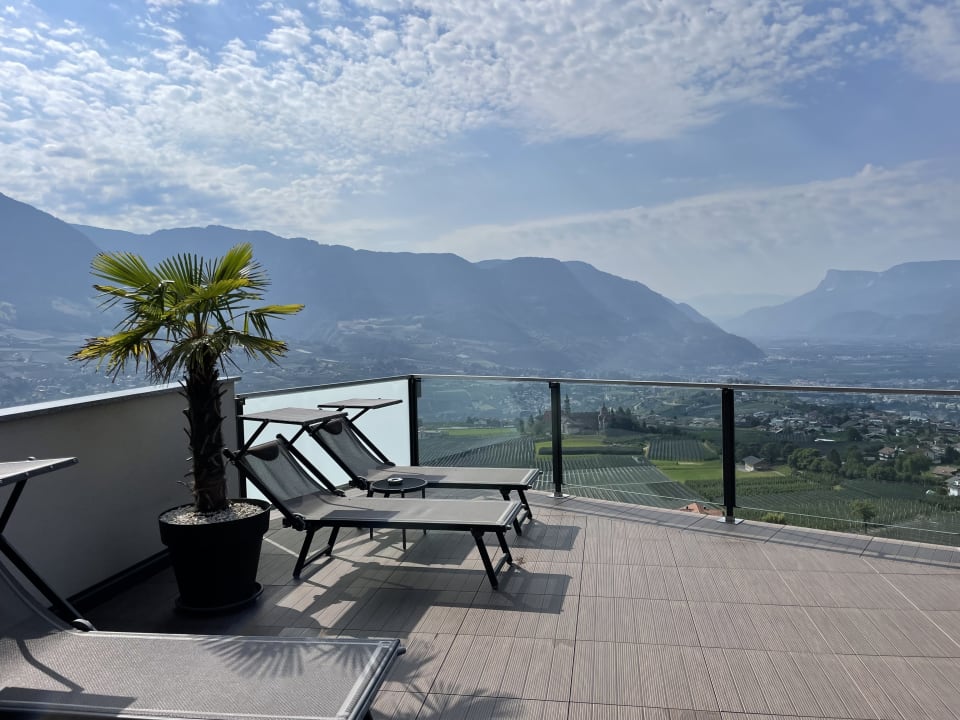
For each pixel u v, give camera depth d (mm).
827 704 2510
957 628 3135
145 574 3998
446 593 3656
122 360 3482
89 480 3631
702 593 3588
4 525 2455
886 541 4414
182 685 2010
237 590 3467
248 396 5137
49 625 2389
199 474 3561
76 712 1880
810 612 3332
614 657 2895
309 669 2090
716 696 2574
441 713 2475
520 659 2891
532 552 4297
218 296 3504
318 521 3801
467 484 4660
